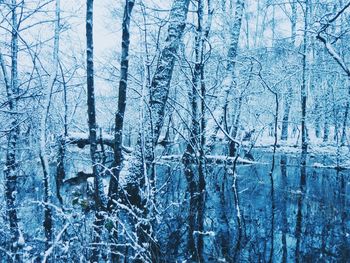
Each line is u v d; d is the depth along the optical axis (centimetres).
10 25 512
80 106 1118
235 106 1243
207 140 996
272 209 706
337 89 1579
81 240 362
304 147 1267
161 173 898
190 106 820
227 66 1012
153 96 623
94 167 394
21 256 354
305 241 544
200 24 725
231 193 830
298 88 1788
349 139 1772
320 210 705
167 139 797
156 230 468
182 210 604
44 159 446
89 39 379
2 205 462
